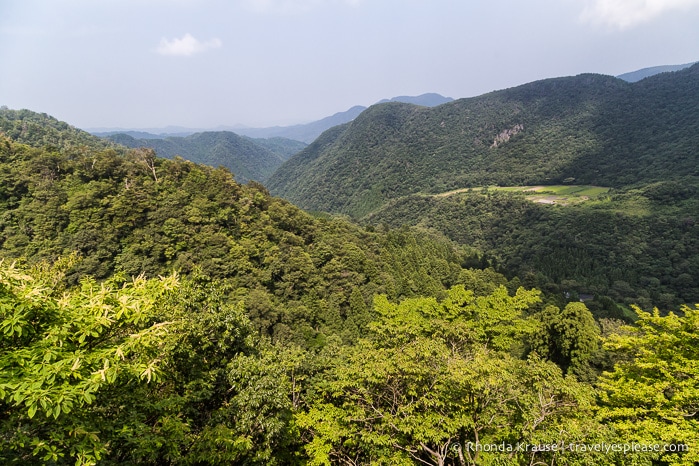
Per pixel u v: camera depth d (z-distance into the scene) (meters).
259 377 11.41
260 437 11.12
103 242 40.69
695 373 11.53
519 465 9.02
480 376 9.82
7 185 42.56
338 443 12.33
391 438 10.15
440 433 9.42
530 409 9.54
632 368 14.61
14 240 38.50
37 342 5.22
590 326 29.97
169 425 8.07
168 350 9.91
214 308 13.12
